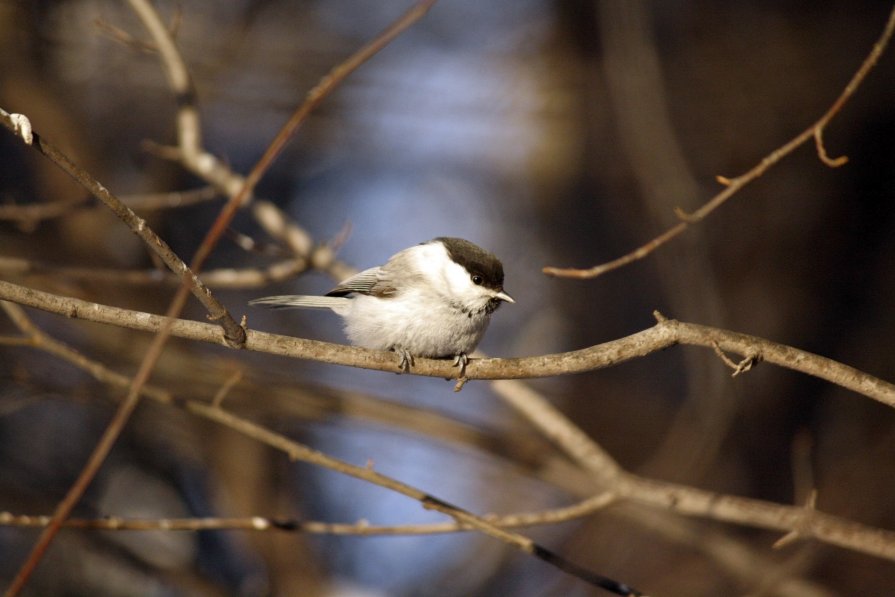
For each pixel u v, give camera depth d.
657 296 14.92
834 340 13.04
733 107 13.90
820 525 7.45
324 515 12.80
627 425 12.97
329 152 16.91
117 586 11.80
